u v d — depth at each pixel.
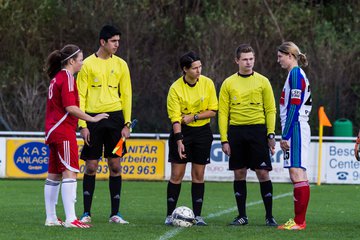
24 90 94.81
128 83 35.53
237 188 35.38
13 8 101.75
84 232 30.56
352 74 98.19
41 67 99.75
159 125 95.62
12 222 34.78
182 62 34.50
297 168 32.19
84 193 35.44
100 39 35.06
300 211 32.66
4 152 67.19
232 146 35.09
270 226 34.34
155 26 105.25
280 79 100.38
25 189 56.72
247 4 103.69
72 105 31.11
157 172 66.88
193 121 34.72
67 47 32.12
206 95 34.94
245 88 34.88
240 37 99.75
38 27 102.69
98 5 104.38
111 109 34.97
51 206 32.88
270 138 34.94
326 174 66.81
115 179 35.62
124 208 43.81
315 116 91.25
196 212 35.06
